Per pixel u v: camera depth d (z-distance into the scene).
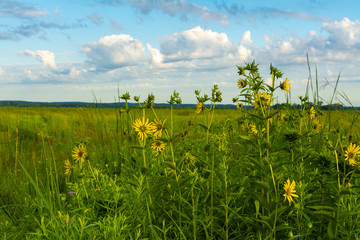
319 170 2.21
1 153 5.12
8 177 3.79
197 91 2.54
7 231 2.22
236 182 2.62
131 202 2.43
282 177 2.46
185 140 3.94
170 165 2.17
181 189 2.38
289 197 1.83
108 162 4.05
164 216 2.31
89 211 2.35
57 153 5.41
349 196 2.16
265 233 2.00
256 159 2.12
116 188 2.46
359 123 4.03
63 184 3.60
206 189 2.45
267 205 1.90
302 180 2.21
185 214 2.12
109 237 1.88
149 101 2.30
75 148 3.05
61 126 8.39
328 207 1.82
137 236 1.90
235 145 3.51
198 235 2.12
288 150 2.35
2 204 3.05
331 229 1.84
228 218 2.04
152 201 2.24
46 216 2.41
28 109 16.42
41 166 4.30
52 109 17.38
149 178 2.74
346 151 1.95
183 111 11.14
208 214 2.29
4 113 11.12
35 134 7.43
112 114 11.25
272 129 2.27
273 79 2.14
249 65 2.29
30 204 2.63
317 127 3.17
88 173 3.06
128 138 4.14
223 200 2.29
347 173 1.95
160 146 2.39
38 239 1.89
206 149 2.24
